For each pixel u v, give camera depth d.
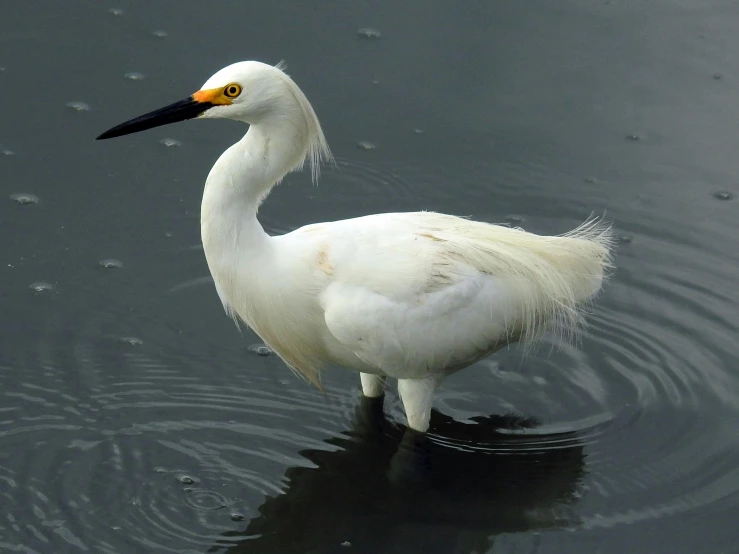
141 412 10.00
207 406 10.18
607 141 14.34
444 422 10.30
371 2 16.38
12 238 12.02
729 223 13.15
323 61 15.16
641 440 10.09
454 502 9.26
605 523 9.06
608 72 15.41
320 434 10.00
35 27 15.32
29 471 9.16
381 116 14.48
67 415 9.85
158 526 8.72
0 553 8.30
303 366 10.38
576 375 10.96
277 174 9.39
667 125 14.59
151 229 12.38
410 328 9.39
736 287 12.20
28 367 10.38
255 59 14.95
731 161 14.05
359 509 9.13
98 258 11.88
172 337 11.00
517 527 9.01
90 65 14.67
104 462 9.34
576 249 10.12
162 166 13.33
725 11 16.77
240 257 9.48
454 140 14.26
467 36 15.90
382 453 9.81
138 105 14.02
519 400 10.64
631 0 16.94
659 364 11.09
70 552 8.38
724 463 9.77
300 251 9.59
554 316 10.29
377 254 9.45
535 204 13.38
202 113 9.06
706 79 15.34
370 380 10.39
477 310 9.58
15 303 11.15
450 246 9.59
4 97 14.05
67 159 13.23
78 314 11.12
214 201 9.24
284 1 16.23
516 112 14.72
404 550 8.72
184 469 9.37
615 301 11.98
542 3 16.73
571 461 9.80
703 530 8.98
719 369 11.01
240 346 11.02
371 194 13.38
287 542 8.71
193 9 15.92
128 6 15.88
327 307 9.52
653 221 13.18
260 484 9.30
